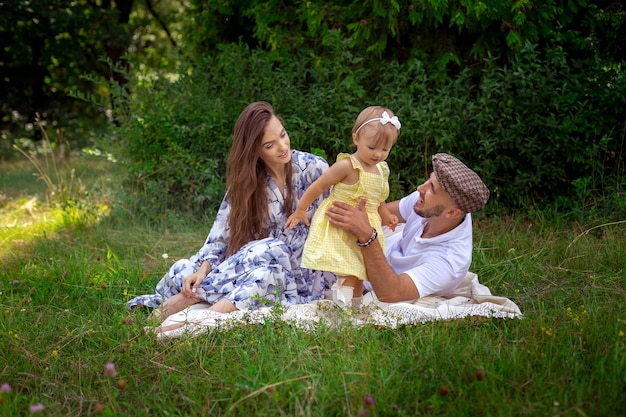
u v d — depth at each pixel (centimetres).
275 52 616
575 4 570
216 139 586
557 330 308
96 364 296
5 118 1387
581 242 450
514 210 534
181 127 583
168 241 524
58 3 1312
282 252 350
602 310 329
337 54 567
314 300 368
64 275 414
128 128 616
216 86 622
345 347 298
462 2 536
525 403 247
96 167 907
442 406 250
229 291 347
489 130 545
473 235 487
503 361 273
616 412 237
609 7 569
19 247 516
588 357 280
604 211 500
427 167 548
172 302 353
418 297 339
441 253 342
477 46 577
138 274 429
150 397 267
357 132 332
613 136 535
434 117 531
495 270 412
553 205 534
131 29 1448
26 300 378
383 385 261
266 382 269
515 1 545
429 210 337
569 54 582
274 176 363
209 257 365
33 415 252
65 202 603
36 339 320
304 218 349
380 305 333
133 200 591
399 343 305
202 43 723
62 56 1351
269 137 343
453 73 604
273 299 345
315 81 611
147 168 590
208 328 314
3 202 696
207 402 260
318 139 561
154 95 621
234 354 300
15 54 1328
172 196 586
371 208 340
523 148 525
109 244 517
